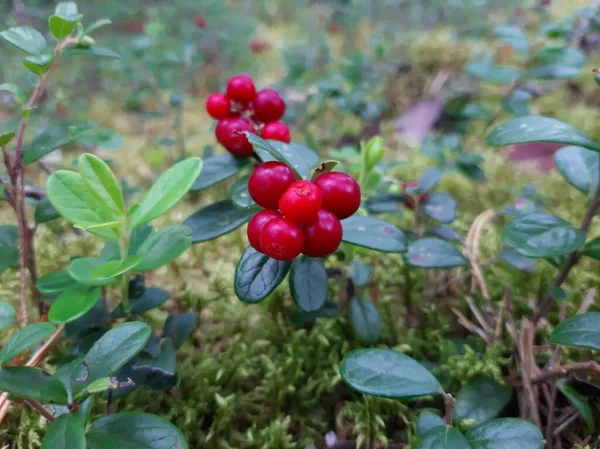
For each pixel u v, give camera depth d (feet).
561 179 0.75
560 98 0.98
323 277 0.37
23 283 0.38
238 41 1.34
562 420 0.38
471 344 0.43
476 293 0.50
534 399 0.38
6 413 0.38
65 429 0.25
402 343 0.46
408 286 0.51
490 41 1.24
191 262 0.59
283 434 0.38
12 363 0.36
